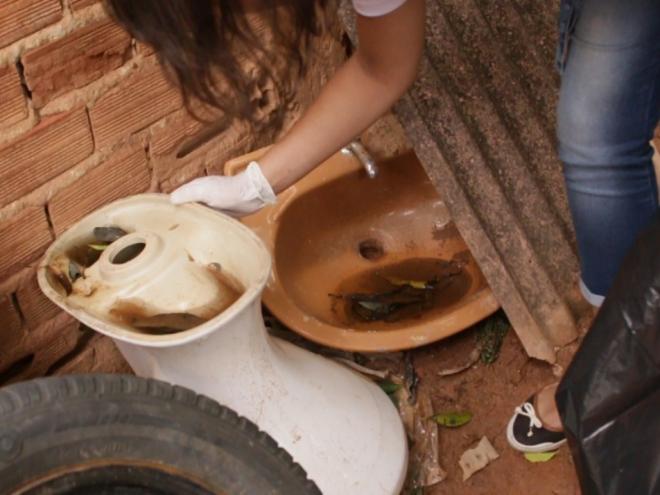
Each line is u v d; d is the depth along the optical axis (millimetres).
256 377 1396
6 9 1352
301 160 1398
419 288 1833
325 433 1460
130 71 1555
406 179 1905
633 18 1280
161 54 1010
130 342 1268
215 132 1756
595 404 1265
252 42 1023
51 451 1161
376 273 1870
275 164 1394
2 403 1151
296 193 1792
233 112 1088
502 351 1801
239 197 1414
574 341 1729
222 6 980
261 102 1769
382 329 1730
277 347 1474
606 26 1295
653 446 1208
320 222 1866
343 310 1803
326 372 1535
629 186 1420
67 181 1551
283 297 1690
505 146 1714
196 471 1255
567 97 1379
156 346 1258
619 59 1307
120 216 1438
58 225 1570
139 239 1391
